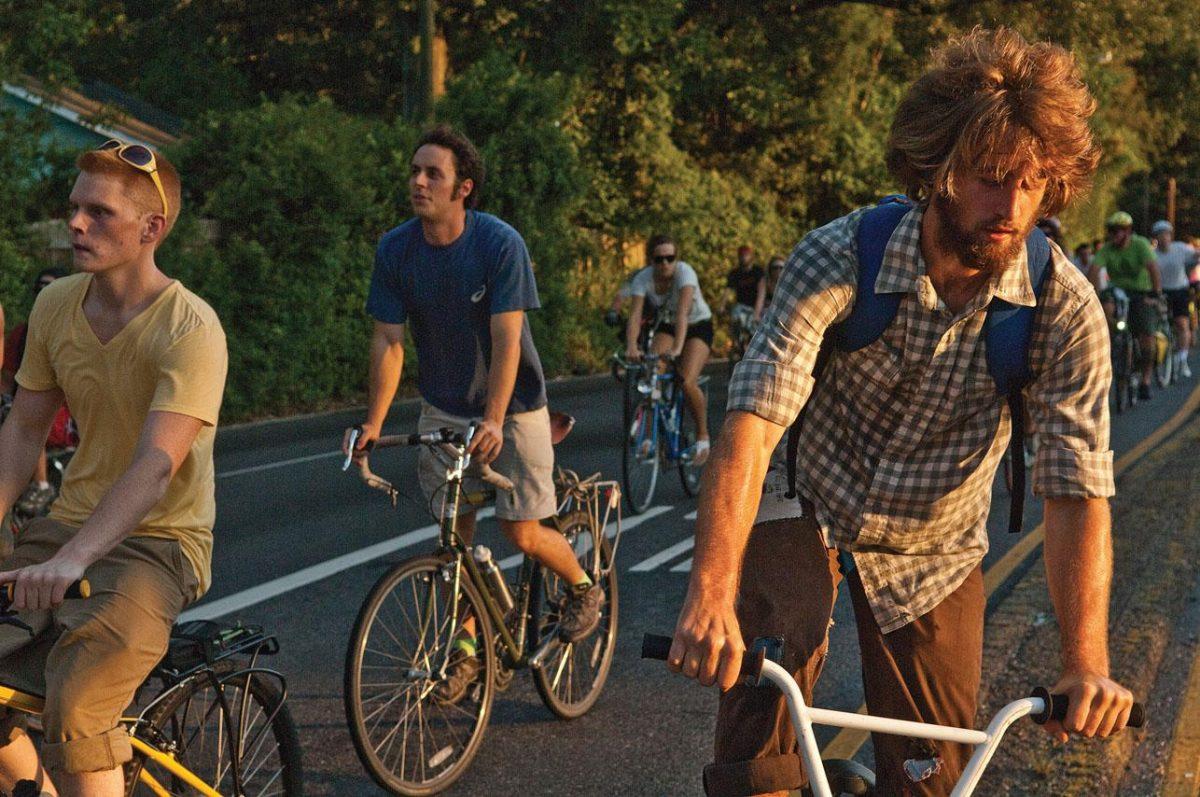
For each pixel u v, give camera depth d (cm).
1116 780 409
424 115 2023
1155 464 1056
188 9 3450
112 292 313
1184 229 6188
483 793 432
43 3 1498
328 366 1750
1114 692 222
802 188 3272
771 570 270
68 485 324
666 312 985
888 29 3112
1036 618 592
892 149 251
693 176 2792
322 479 1088
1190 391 1755
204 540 325
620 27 2530
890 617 284
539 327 2178
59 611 303
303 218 1739
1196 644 547
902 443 273
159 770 327
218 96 3428
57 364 317
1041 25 2823
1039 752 431
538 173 2169
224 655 332
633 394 934
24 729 318
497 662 477
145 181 307
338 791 429
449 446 454
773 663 212
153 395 312
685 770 451
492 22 2673
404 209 1911
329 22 3309
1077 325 257
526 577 491
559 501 514
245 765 352
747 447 242
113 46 3522
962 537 288
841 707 505
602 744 477
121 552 310
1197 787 404
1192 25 3297
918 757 281
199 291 1580
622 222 2720
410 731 438
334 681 545
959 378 263
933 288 256
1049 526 258
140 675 304
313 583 722
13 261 1393
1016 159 232
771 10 2948
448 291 471
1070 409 258
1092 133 237
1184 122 3934
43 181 1491
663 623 643
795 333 252
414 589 437
